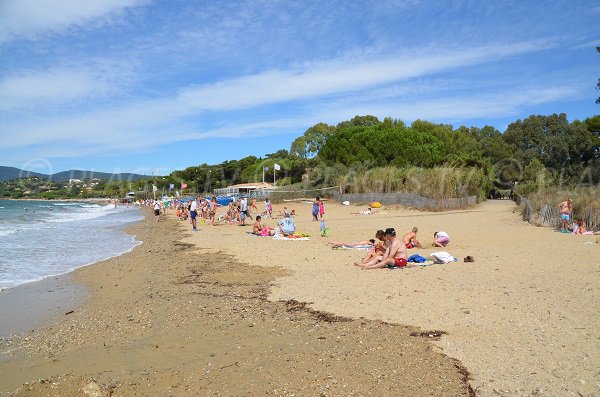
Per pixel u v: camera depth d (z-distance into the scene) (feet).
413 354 20.42
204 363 20.44
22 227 107.76
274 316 27.45
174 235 83.61
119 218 148.97
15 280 42.75
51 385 18.15
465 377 17.90
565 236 58.18
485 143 254.68
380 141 180.75
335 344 22.12
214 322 26.89
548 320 23.85
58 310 32.07
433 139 192.75
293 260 47.39
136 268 47.93
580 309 25.50
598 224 64.49
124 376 19.27
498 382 17.33
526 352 19.92
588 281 31.91
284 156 342.44
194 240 71.87
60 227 108.47
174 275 42.80
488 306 26.89
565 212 67.62
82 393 17.25
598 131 231.71
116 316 29.58
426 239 59.82
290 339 23.21
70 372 20.04
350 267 41.75
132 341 24.23
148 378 18.95
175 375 19.19
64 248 66.90
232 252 55.72
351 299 30.12
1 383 19.20
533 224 74.84
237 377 18.75
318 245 58.75
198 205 135.33
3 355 22.79
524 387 16.83
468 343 21.36
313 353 21.06
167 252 59.57
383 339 22.48
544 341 21.04
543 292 29.37
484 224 77.71
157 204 157.07
